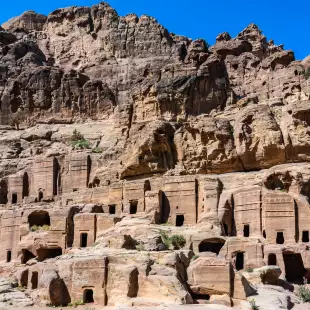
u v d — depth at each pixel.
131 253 53.41
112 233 62.75
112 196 72.31
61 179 81.88
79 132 92.19
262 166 69.81
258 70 98.50
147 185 70.94
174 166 73.81
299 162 68.06
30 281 57.91
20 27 125.50
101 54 114.38
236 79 101.06
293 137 67.94
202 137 72.12
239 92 95.62
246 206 64.50
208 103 80.06
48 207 73.12
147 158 73.94
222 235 62.50
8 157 89.50
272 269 53.62
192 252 55.81
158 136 73.94
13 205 79.50
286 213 61.62
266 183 65.62
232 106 77.44
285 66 90.88
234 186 67.69
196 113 79.44
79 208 70.19
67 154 82.81
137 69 110.38
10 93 100.88
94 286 51.81
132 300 48.09
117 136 86.25
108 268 51.84
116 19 117.06
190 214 67.44
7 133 97.38
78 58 116.75
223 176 69.44
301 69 86.69
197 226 64.62
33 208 72.94
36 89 100.31
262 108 70.44
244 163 70.50
